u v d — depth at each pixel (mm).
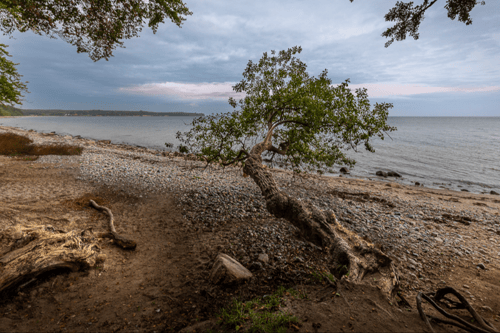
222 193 12375
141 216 9453
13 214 7895
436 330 3416
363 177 23734
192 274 5914
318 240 6031
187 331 3760
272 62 8836
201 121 8594
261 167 7676
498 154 36375
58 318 4168
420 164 29781
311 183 17391
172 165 19812
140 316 4367
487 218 11266
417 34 6648
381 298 4020
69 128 80375
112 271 5820
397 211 11688
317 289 4930
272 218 9500
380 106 7066
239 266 5887
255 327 3299
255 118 8719
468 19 6074
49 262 4957
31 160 17641
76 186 12180
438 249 7730
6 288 4309
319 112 7109
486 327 3541
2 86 13086
